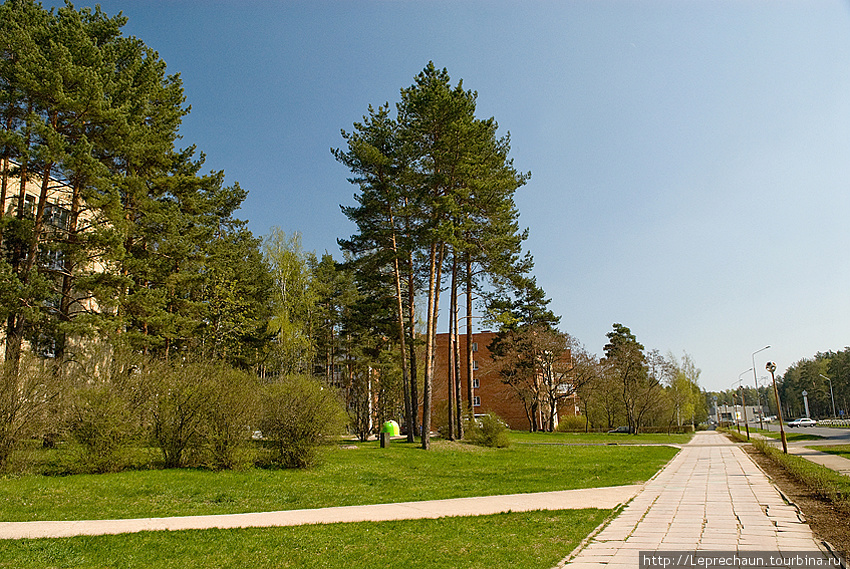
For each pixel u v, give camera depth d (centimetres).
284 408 1956
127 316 2419
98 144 2334
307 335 4284
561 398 6200
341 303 4956
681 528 1027
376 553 870
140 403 1767
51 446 1683
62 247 2173
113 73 2450
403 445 2927
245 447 1866
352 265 3075
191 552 874
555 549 883
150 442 1822
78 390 1669
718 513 1180
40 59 2105
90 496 1302
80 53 2302
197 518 1120
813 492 1456
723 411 10050
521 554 855
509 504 1333
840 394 11719
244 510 1227
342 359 5138
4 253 2270
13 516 1098
